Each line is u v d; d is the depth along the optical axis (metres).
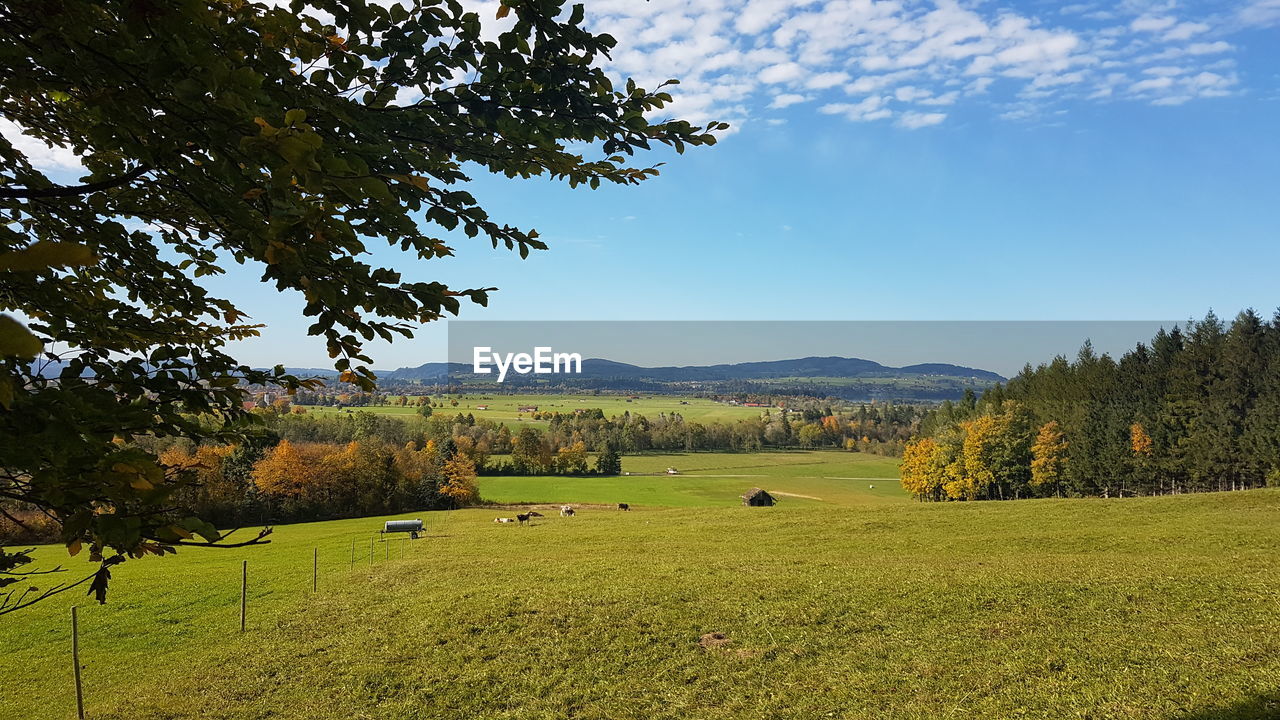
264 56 2.13
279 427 65.50
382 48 2.53
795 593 16.03
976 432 74.12
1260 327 61.47
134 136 1.97
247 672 13.02
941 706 8.91
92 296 3.16
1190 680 8.58
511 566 24.66
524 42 2.71
